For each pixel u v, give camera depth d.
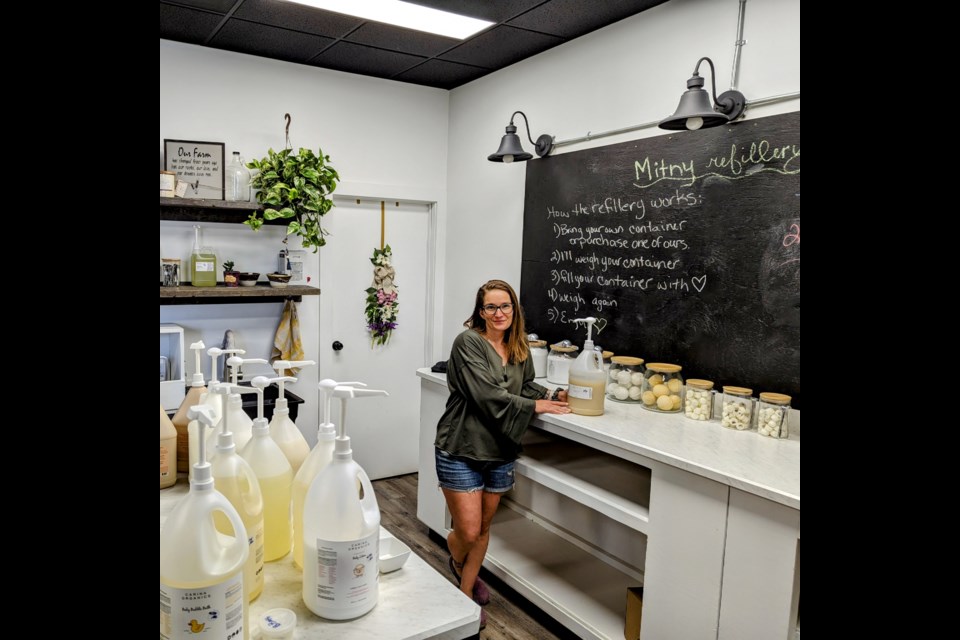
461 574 2.70
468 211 4.04
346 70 3.85
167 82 3.35
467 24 3.00
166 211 3.34
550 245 3.32
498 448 2.53
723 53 2.46
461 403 2.55
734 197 2.42
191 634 0.82
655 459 2.02
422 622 1.00
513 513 3.39
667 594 2.02
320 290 3.62
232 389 1.31
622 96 2.91
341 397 1.00
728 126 2.43
